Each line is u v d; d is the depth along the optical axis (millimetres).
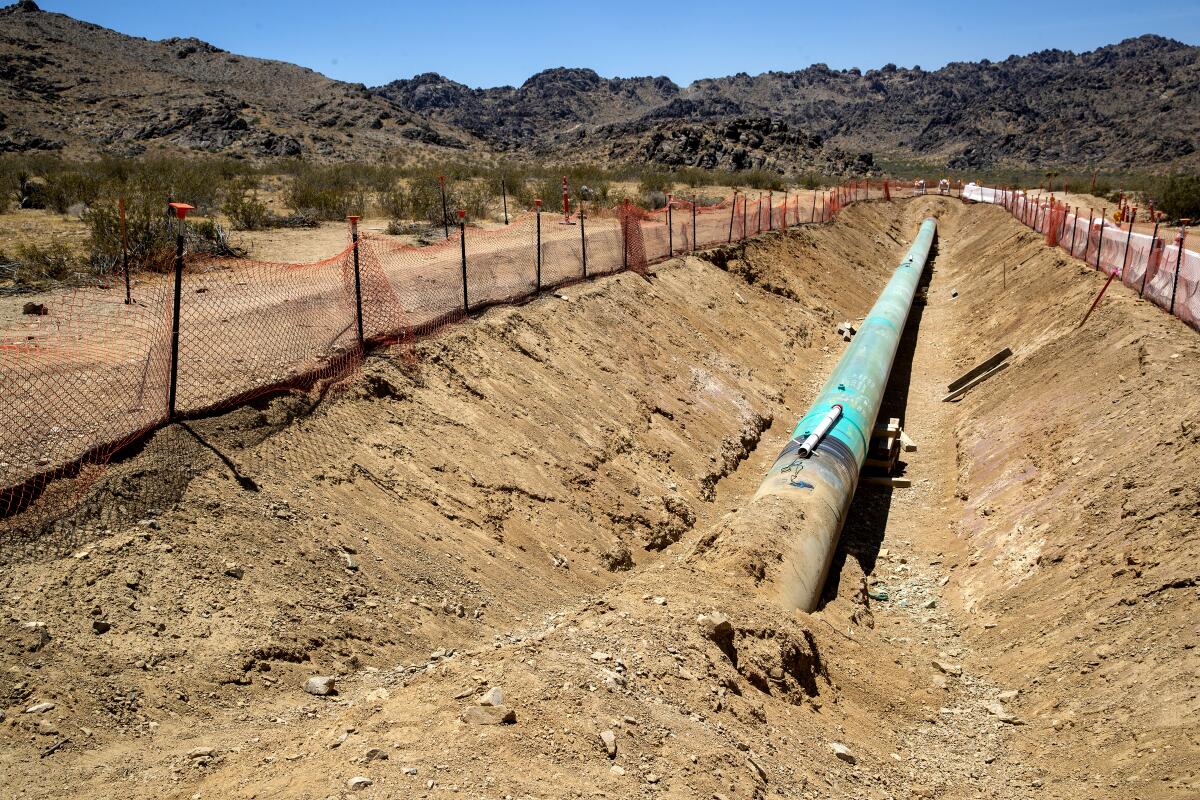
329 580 9430
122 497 9125
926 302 36719
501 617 10508
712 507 16609
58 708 6691
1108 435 14586
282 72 142125
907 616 13422
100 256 21938
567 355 17906
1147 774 8203
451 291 19344
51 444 9867
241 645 7992
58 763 6219
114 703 6930
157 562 8500
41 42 111000
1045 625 11672
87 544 8422
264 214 32719
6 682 6742
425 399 13875
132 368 12711
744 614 9898
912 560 15320
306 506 10320
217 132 86062
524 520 12828
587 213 41375
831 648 10875
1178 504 11430
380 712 7102
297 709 7551
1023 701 10586
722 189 67562
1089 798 8406
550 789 6320
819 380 25906
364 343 14398
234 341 14320
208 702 7309
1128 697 9422
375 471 11727
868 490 18219
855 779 8547
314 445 11461
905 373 26719
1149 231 41312
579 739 6961
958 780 9211
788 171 92625
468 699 7238
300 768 6316
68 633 7410
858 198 63938
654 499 15391
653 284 24203
